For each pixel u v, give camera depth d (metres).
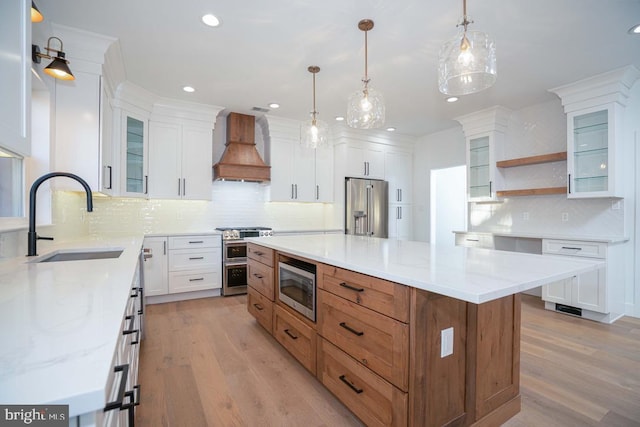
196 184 4.17
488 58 1.79
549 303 3.56
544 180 4.02
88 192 1.66
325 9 2.18
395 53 2.77
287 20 2.30
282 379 2.09
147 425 1.63
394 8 2.16
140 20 2.31
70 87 2.48
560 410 1.77
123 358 0.94
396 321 1.34
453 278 1.20
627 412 1.76
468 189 4.52
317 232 5.05
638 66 3.00
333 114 4.53
